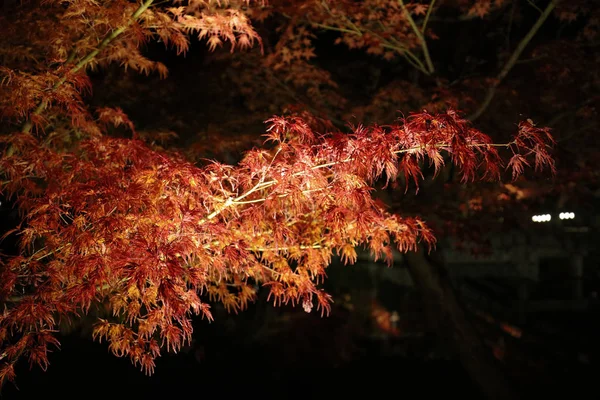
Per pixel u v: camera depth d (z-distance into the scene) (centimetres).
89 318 707
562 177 811
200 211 387
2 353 393
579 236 2128
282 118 387
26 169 467
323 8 768
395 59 967
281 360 1246
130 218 377
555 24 906
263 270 472
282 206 426
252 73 866
